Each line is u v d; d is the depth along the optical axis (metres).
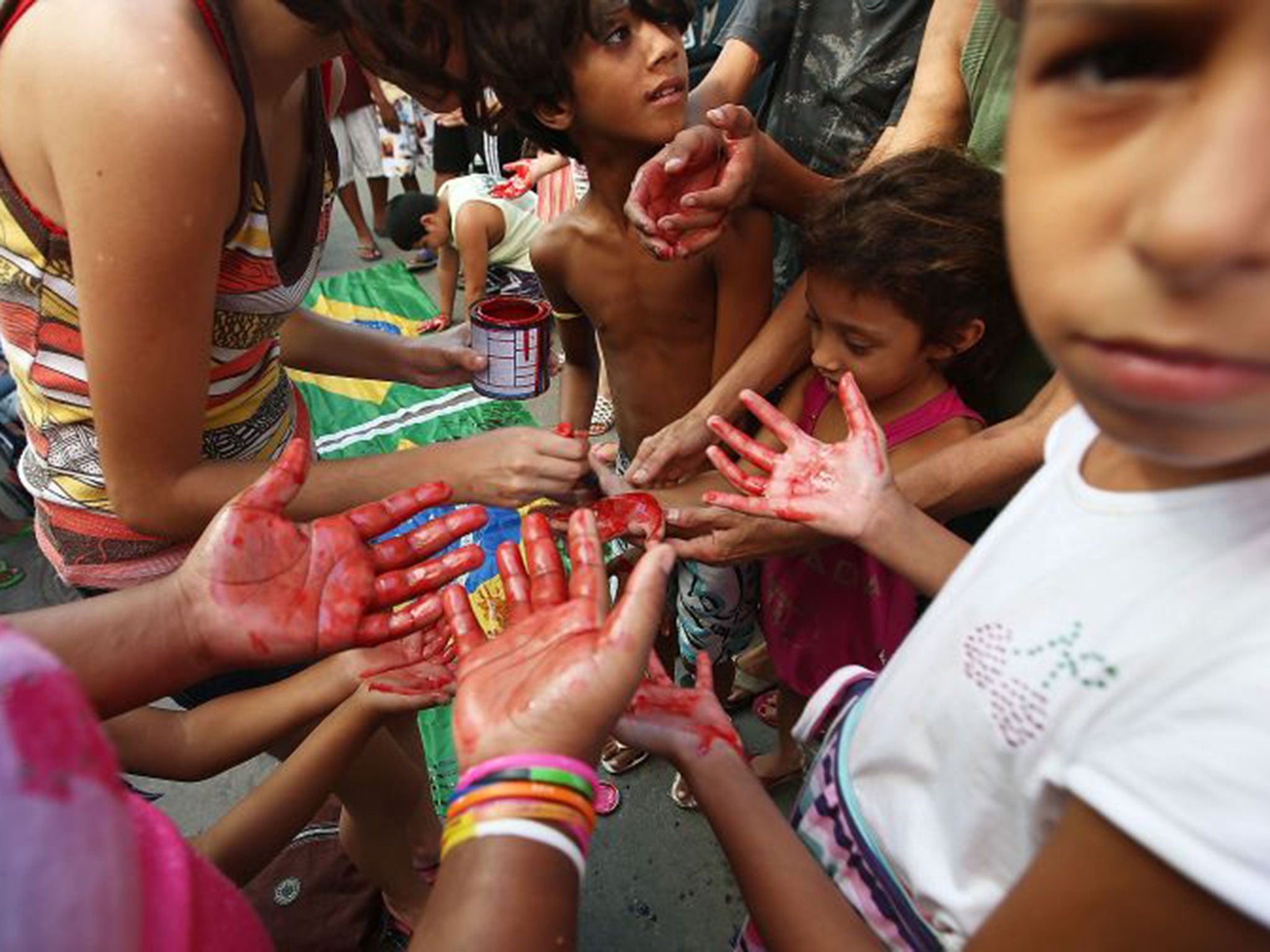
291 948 1.40
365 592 0.86
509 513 2.41
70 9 0.76
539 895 0.53
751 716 1.98
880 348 1.13
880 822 0.70
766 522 1.15
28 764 0.31
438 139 4.08
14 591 2.37
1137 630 0.46
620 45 1.11
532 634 0.66
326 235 1.20
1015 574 0.57
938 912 0.63
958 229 1.06
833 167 1.72
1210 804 0.36
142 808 0.45
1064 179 0.33
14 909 0.28
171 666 0.82
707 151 1.17
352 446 2.91
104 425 0.91
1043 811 0.52
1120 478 0.52
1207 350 0.31
